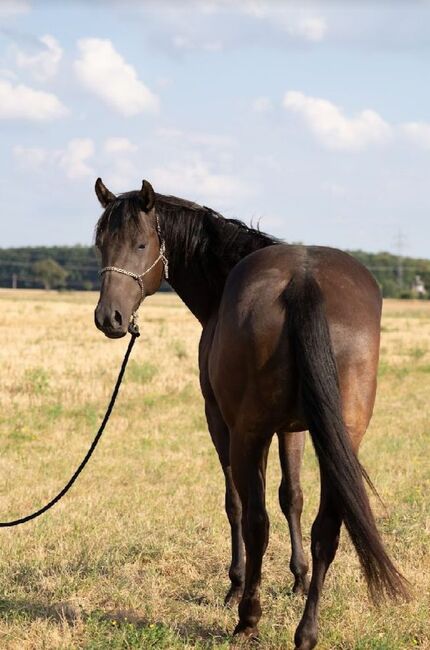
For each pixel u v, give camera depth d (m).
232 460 4.25
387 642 4.36
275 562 6.14
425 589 5.31
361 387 3.92
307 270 4.08
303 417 3.88
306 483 8.98
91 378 17.41
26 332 30.72
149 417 13.50
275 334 3.92
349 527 3.58
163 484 8.91
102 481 9.06
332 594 5.20
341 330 3.92
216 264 5.33
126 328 4.82
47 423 12.66
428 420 13.49
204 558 6.20
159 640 4.45
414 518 7.00
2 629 4.77
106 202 5.20
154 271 5.06
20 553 6.32
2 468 9.65
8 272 131.75
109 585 5.52
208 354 4.94
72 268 138.50
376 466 9.66
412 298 107.38
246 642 4.43
